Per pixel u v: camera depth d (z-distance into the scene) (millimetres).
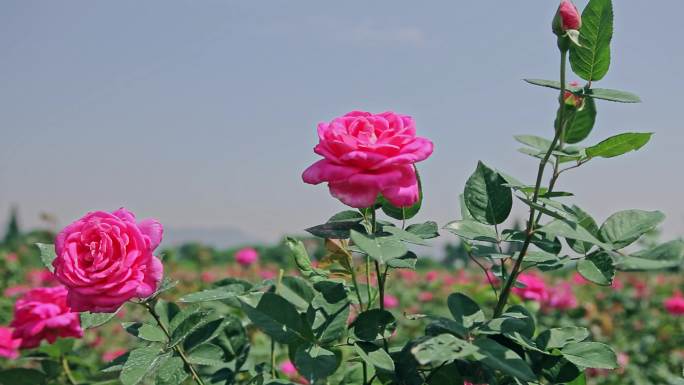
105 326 7137
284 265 11586
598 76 1804
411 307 8398
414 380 1714
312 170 1612
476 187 1913
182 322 1868
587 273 1621
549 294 6043
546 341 1753
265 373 2004
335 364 1609
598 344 1693
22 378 2723
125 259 1744
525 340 1644
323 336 1701
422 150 1612
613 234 1735
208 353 1920
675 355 7105
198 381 1889
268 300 1711
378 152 1604
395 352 1839
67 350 2963
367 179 1557
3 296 8414
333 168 1586
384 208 1942
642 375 6410
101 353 6488
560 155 1828
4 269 10922
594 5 1738
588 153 1781
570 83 1886
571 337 1767
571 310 6223
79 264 1749
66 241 1769
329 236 1771
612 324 7523
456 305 1714
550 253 1789
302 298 2037
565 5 1726
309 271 2088
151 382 2816
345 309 1757
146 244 1771
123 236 1763
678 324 8055
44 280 7387
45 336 2916
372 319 1759
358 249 1756
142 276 1752
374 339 1725
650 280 10453
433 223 1850
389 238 1525
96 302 1708
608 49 1758
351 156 1560
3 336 3686
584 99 1903
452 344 1459
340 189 1593
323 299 1776
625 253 1521
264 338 3900
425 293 8562
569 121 2014
